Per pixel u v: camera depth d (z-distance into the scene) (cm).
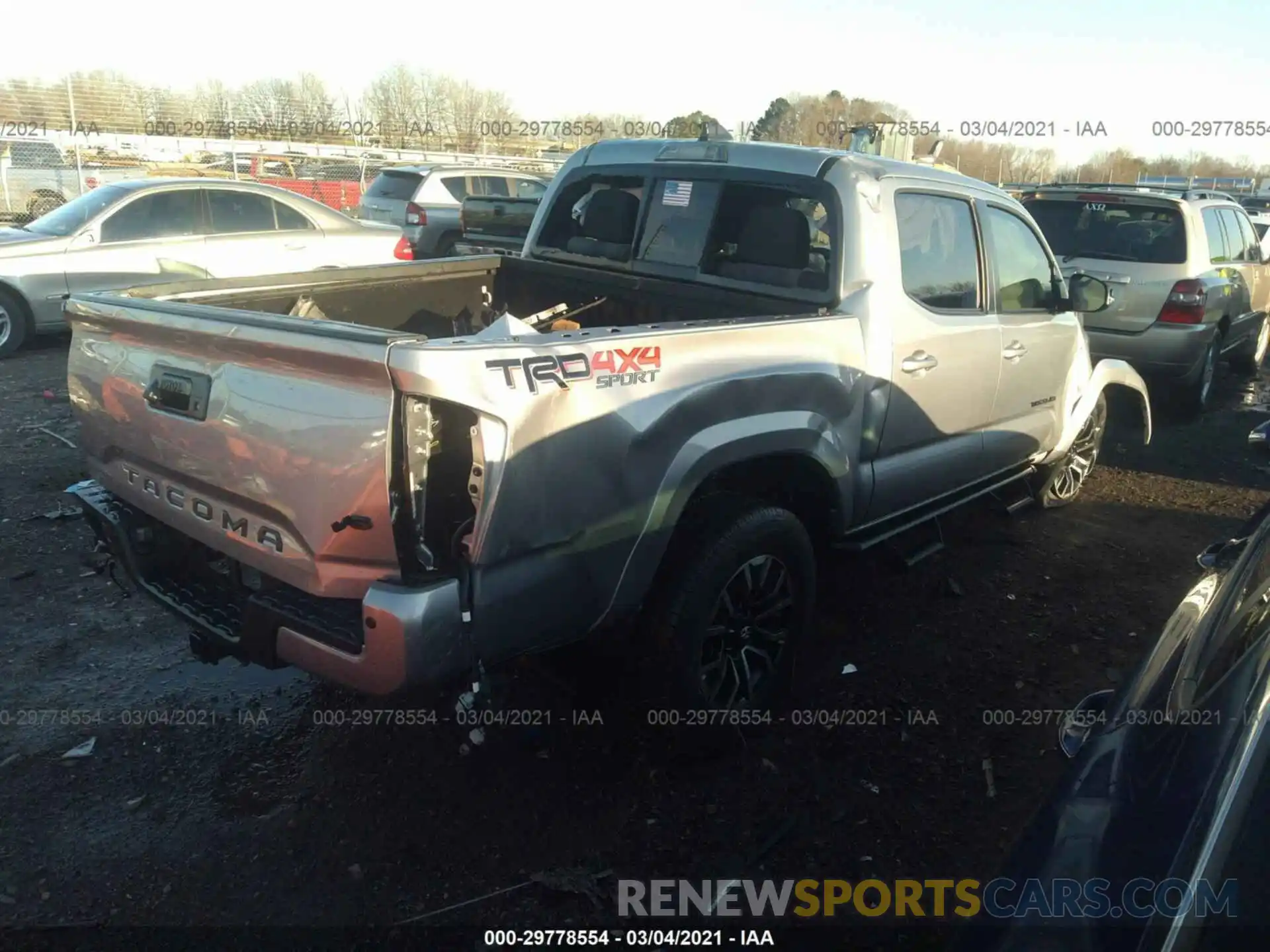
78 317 336
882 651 421
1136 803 155
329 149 2302
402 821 306
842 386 362
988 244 459
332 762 334
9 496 561
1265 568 196
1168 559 537
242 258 1039
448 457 251
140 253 984
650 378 289
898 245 398
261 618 276
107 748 337
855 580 488
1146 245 820
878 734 361
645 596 308
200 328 279
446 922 268
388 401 240
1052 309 518
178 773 326
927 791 330
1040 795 328
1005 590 487
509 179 1566
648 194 446
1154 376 824
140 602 443
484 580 257
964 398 444
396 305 446
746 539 321
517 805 314
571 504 270
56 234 959
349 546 252
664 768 335
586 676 371
